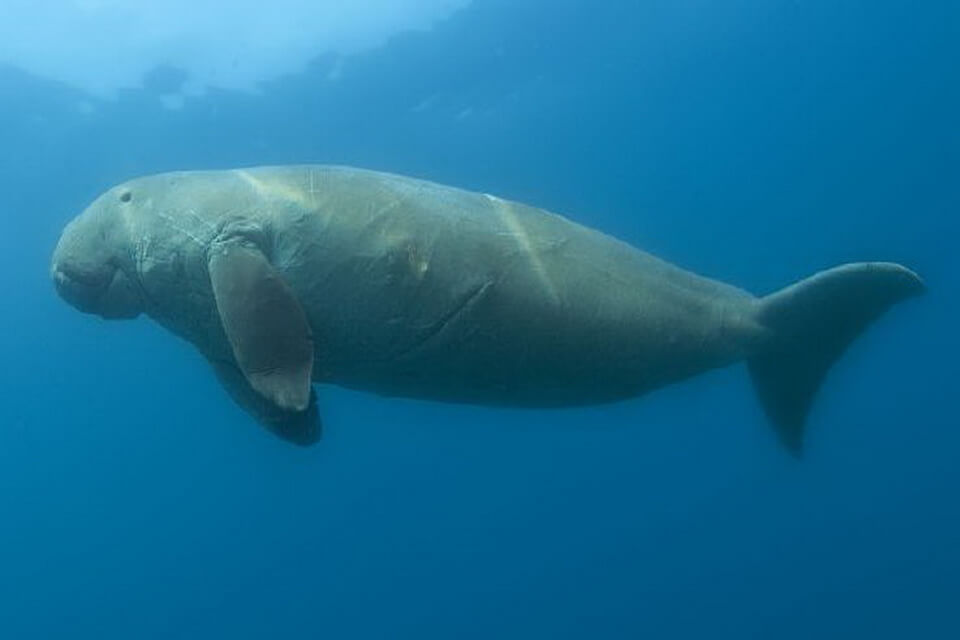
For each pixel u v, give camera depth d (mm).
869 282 6125
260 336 4312
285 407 4145
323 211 4734
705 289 5840
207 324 5039
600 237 5391
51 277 5531
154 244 5000
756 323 6070
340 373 5090
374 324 4730
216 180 5020
